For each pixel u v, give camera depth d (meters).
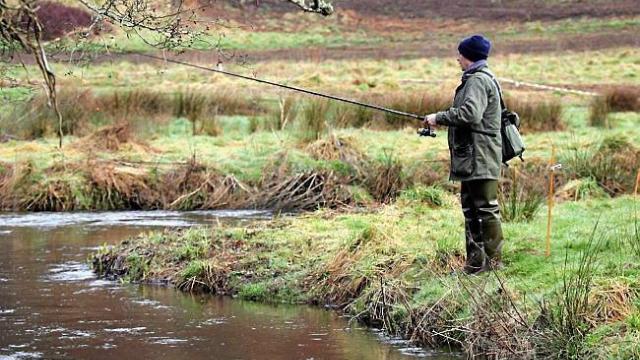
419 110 26.50
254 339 11.25
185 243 14.81
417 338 11.05
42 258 15.52
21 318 12.12
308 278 13.09
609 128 25.70
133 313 12.36
